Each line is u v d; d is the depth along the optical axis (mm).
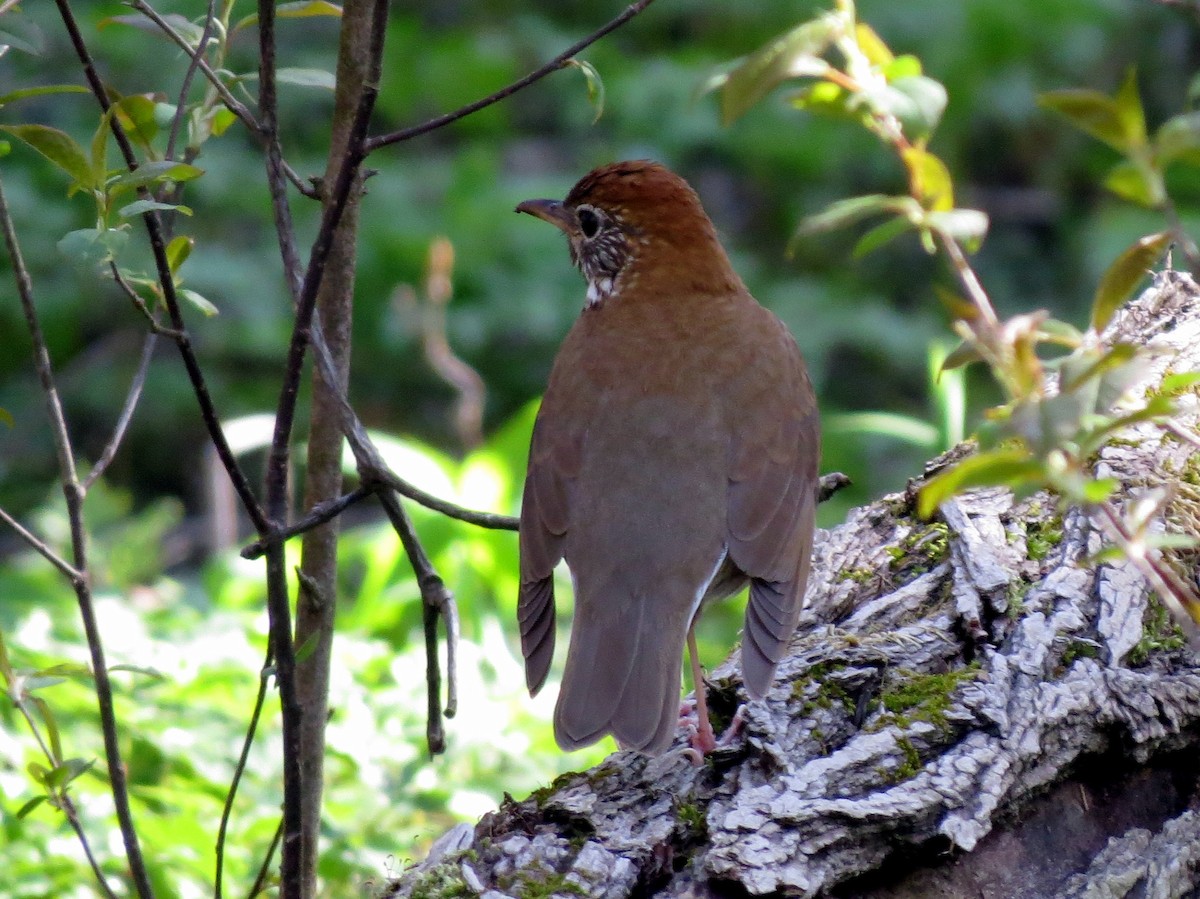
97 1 24344
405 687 9859
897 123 5176
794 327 23656
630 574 7984
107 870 8719
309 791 7863
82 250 5863
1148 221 24391
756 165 25984
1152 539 4910
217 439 6285
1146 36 26500
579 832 6539
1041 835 6492
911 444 22047
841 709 6852
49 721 6930
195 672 9758
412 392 23703
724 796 6527
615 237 9117
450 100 25984
